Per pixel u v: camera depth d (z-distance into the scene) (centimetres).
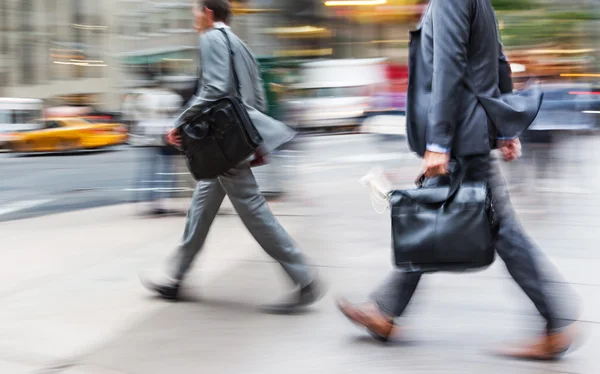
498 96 316
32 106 2234
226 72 384
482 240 302
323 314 402
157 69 1047
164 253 563
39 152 2152
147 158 812
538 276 314
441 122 302
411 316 393
